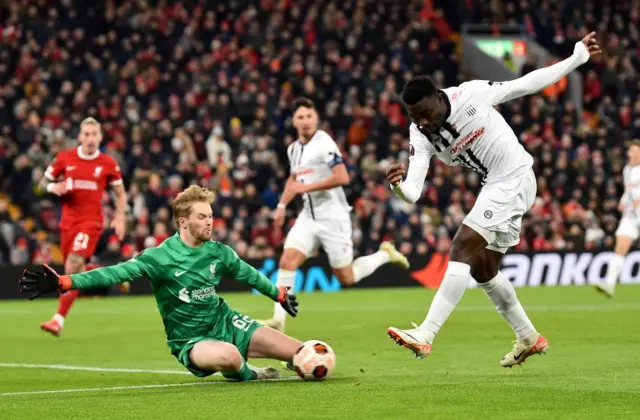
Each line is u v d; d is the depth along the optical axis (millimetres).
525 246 73125
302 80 82250
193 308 23172
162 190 68375
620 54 96375
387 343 34062
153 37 80875
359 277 36094
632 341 33344
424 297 59625
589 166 81438
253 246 67312
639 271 70500
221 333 23578
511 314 25156
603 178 80125
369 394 20609
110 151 69062
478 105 23703
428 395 20344
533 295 58812
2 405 20766
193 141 72875
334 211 35031
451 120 23484
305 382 23219
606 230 77375
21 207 68000
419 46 90188
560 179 79000
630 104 92188
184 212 22922
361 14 89000
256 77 79688
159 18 81688
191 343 23234
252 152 73688
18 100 72812
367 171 73625
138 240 64312
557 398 19812
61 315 36375
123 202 39094
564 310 47781
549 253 69250
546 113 85562
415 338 23312
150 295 64625
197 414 18531
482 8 98688
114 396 21656
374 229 69938
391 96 83750
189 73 79250
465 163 24344
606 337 34781
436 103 23234
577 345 32219
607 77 93812
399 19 91625
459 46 97125
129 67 77125
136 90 76375
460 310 48875
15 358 31516
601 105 92438
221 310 23703
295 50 83688
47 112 71688
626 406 18750
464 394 20438
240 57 81688
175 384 24125
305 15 87562
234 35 83750
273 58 83188
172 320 23328
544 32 99188
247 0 87000
